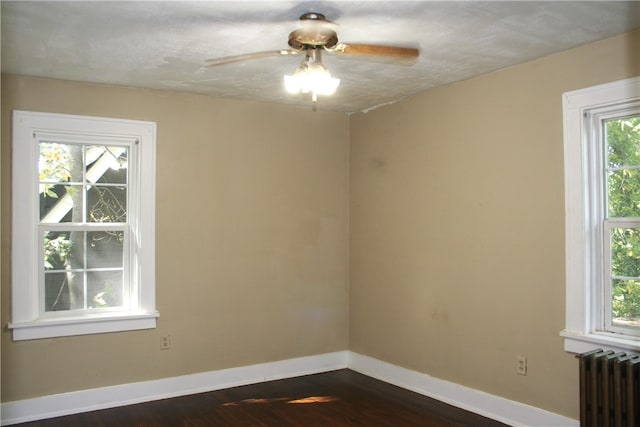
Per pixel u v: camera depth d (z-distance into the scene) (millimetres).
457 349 3967
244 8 2584
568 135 3258
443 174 4086
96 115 3963
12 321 3670
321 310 4926
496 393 3680
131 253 4152
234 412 3848
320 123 4945
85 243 4004
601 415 2859
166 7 2574
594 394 2869
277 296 4699
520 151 3541
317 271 4910
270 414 3807
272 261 4676
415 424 3602
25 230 3713
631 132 3086
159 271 4176
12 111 3686
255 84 4031
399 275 4488
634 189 3070
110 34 2941
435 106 4164
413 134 4363
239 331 4512
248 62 3449
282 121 4742
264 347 4629
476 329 3824
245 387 4441
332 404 4012
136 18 2713
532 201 3467
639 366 2750
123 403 4012
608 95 3064
